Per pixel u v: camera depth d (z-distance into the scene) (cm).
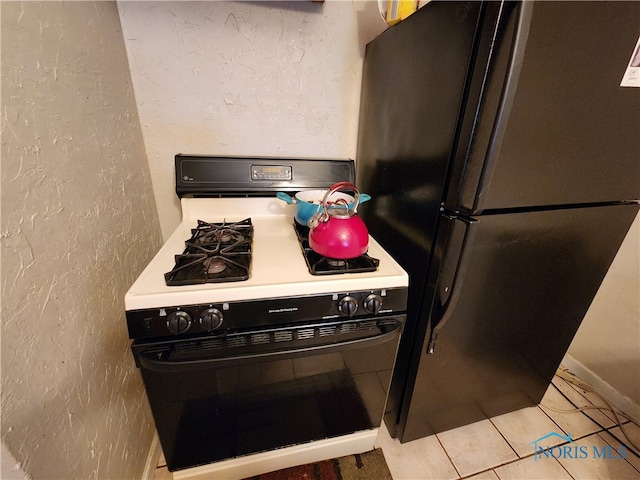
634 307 124
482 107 61
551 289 95
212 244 84
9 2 48
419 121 83
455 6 65
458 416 113
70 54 64
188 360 64
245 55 104
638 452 113
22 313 48
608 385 134
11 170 47
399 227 97
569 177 74
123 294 85
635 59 65
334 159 117
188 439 79
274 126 116
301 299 67
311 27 105
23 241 49
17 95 49
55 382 56
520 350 105
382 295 72
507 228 77
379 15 108
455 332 90
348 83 117
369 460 107
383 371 85
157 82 101
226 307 64
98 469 69
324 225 75
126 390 85
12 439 46
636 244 120
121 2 90
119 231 85
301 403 83
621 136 74
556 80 61
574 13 56
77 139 66
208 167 106
